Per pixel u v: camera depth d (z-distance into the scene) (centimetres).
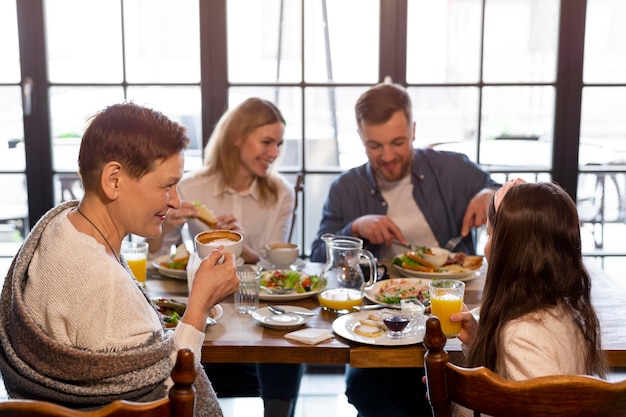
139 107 130
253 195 274
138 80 321
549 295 141
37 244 131
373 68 321
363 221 248
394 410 199
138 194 129
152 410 105
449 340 175
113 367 121
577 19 312
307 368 337
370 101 258
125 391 122
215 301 147
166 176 130
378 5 316
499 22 316
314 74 322
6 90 320
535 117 323
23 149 326
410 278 221
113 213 131
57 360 120
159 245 247
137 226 133
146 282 221
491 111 324
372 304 205
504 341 139
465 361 155
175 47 319
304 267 240
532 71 320
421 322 183
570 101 319
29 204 327
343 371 336
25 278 129
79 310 120
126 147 125
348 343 172
